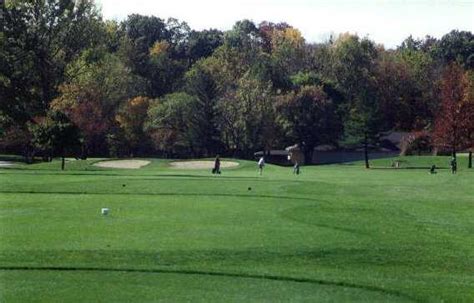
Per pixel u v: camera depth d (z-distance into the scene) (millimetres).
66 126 68688
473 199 40188
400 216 30766
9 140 90688
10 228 25156
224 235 24125
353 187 47844
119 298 14945
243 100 108188
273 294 15578
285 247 21859
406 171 79625
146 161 82375
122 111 108062
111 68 106688
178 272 17625
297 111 117125
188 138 109750
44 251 20359
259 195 39531
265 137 108750
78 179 48156
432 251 21984
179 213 30359
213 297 15172
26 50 77875
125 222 27156
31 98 76312
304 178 58250
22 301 14586
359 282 16844
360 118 98312
